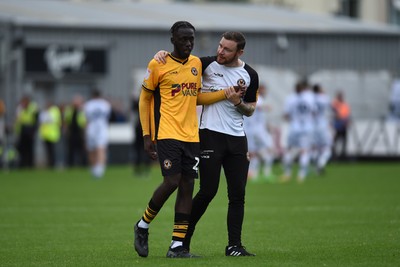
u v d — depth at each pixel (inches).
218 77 1304.1
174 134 1267.2
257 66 4736.7
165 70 1272.1
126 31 4672.7
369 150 4731.8
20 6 4943.4
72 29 4584.2
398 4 7573.8
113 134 4557.1
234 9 5831.7
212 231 1708.9
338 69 5157.5
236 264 1213.1
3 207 2273.6
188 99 1278.3
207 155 1295.5
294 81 4785.9
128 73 4677.7
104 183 3221.0
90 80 4628.4
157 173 3905.0
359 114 4938.5
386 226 1759.4
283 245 1471.5
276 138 4608.8
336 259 1264.8
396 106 4953.3
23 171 4040.4
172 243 1304.1
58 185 3112.7
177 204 1294.3
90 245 1504.7
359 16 7539.4
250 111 1301.7
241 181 1304.1
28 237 1632.6
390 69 5295.3
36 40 4522.6
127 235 1658.5
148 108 1293.1
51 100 4603.8
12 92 4271.7
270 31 4997.5
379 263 1219.9
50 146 4207.7
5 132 4222.4
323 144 3577.8
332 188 2906.0
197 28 4776.1
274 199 2480.3
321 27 5157.5
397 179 3346.5
